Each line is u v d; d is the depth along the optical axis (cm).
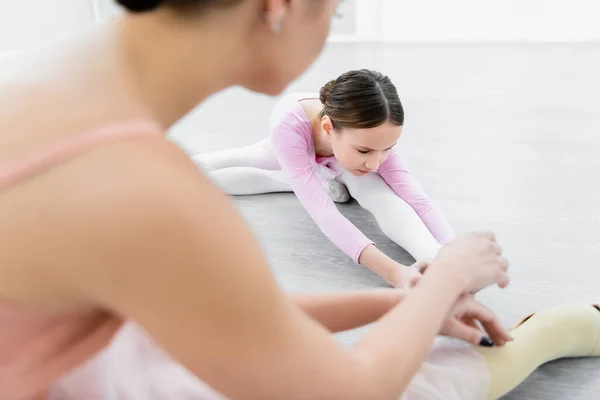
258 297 52
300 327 57
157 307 50
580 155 209
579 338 113
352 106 139
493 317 97
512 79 310
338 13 68
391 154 164
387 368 66
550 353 110
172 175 49
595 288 137
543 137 227
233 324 51
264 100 289
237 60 58
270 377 55
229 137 243
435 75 327
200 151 229
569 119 246
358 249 144
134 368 80
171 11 53
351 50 391
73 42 59
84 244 48
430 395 91
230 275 50
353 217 174
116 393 76
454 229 163
